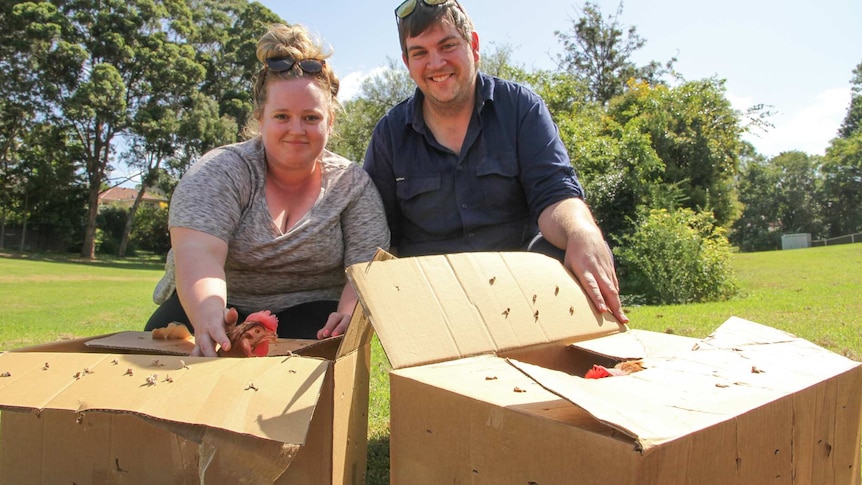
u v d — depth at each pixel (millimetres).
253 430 1049
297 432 1038
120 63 29156
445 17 2229
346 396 1352
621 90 29875
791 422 1104
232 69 34938
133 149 30609
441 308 1354
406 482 1188
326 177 2215
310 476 1242
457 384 1120
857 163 46875
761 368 1231
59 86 28375
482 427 1031
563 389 962
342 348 1300
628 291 9250
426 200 2463
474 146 2404
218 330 1453
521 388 1095
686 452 866
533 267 1641
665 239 8820
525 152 2369
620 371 1282
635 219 10211
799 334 4496
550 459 922
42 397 1206
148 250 38438
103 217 36344
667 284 8633
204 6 34812
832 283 9352
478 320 1390
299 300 2207
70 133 29719
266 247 2043
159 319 2014
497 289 1492
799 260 16531
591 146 11086
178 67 29453
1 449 1489
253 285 2154
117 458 1324
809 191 50844
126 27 28953
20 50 26859
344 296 1883
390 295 1306
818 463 1202
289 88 1977
